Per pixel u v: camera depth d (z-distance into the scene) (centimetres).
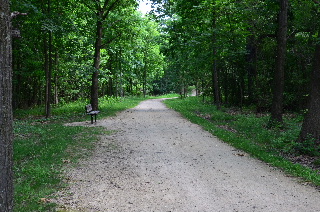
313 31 1481
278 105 1257
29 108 2641
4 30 299
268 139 1005
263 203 479
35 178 580
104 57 2989
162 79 7112
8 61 305
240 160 760
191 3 1628
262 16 1612
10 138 309
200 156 800
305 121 882
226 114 1767
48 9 1580
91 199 491
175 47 1914
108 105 2498
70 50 1908
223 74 2547
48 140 944
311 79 880
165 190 539
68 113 1980
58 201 477
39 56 2220
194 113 1952
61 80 2808
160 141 1006
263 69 1925
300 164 720
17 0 1380
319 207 464
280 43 1240
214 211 448
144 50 4106
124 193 522
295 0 1403
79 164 705
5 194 301
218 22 1720
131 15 2106
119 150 866
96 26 2016
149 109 2327
